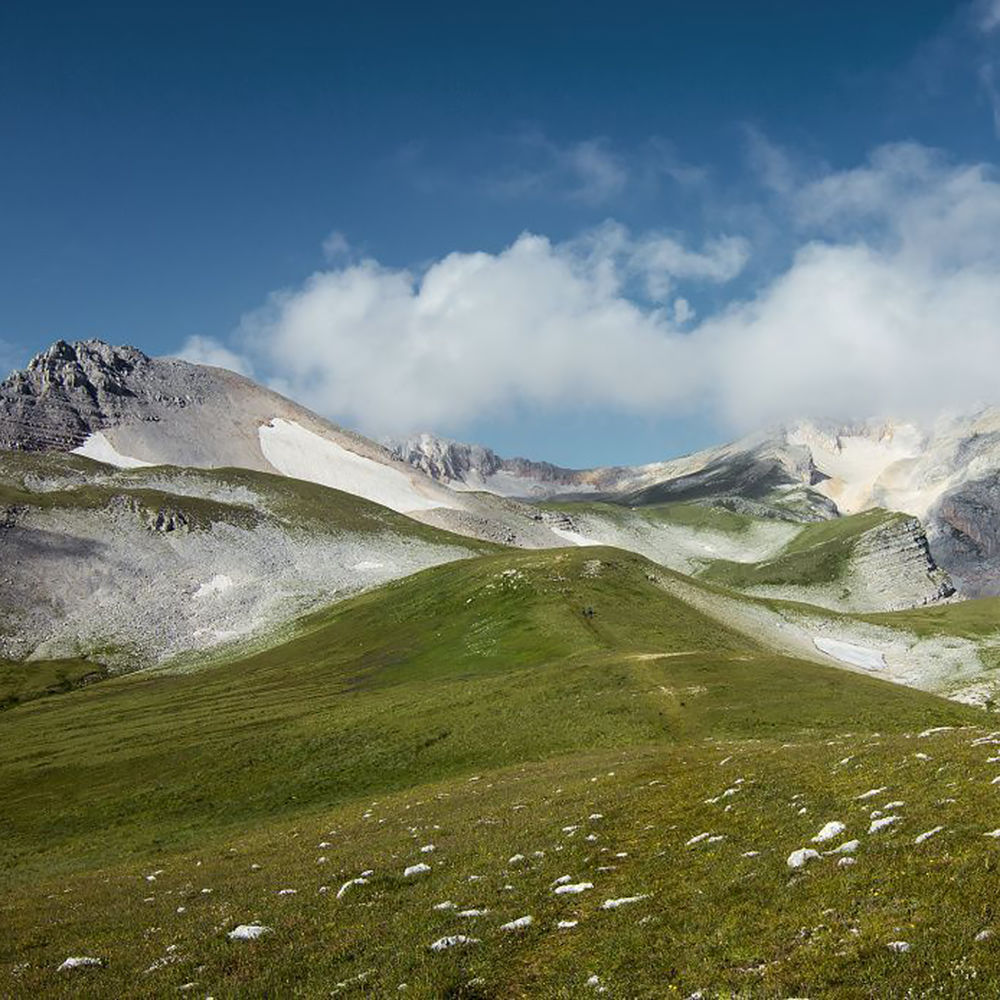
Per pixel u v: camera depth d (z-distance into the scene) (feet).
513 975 57.21
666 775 143.33
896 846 66.28
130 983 69.15
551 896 74.13
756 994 46.96
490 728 242.99
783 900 60.70
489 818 126.82
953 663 544.21
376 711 282.56
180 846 180.55
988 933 47.67
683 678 267.18
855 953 48.88
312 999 58.03
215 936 78.54
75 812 223.92
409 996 54.75
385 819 150.71
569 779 160.86
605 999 50.78
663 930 59.82
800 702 235.40
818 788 100.99
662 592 467.11
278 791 219.00
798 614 640.58
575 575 469.98
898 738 138.31
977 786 81.20
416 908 76.74
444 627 442.50
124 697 467.52
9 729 396.98
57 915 107.04
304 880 102.42
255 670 481.87
